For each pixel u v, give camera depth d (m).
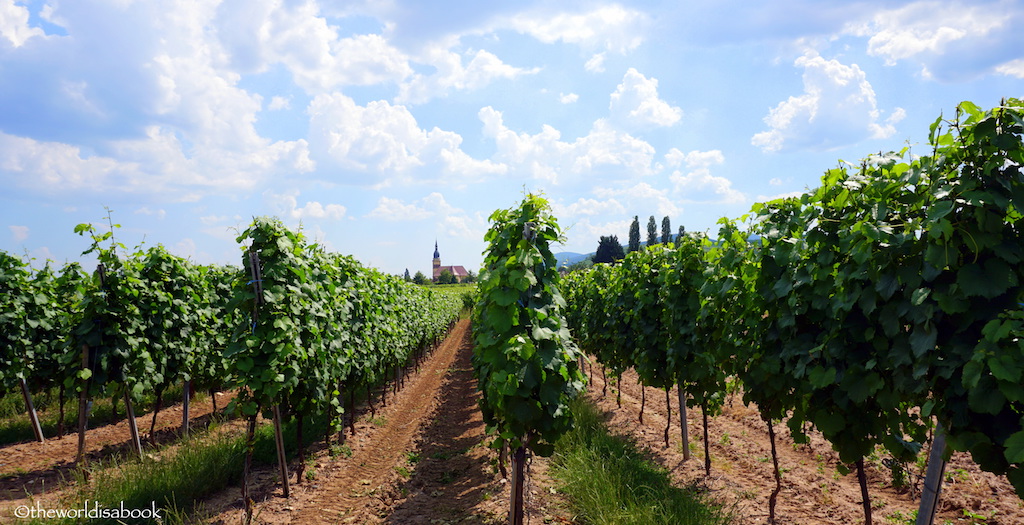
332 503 5.77
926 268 3.04
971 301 2.97
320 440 8.27
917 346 3.07
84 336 6.52
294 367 5.53
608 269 11.60
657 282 7.46
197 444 6.57
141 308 7.30
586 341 12.58
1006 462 2.82
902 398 3.45
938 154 3.13
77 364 6.54
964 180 2.92
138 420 9.85
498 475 6.42
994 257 2.90
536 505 5.19
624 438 7.75
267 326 5.37
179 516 5.01
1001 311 2.85
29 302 8.82
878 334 3.56
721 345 5.37
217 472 5.96
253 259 5.30
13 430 8.88
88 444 8.22
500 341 4.59
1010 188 2.80
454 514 5.39
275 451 7.31
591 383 12.88
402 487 6.32
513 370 4.38
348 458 7.47
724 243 5.66
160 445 7.78
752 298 4.76
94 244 6.77
